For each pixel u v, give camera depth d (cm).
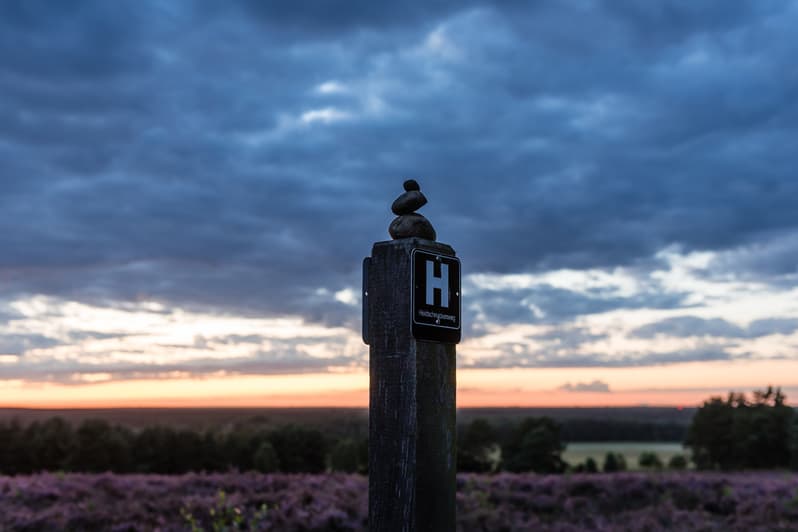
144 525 998
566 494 1316
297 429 6519
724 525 1121
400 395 315
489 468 5300
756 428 5053
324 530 1009
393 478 313
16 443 6512
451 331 330
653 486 1351
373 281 331
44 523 977
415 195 343
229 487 1235
